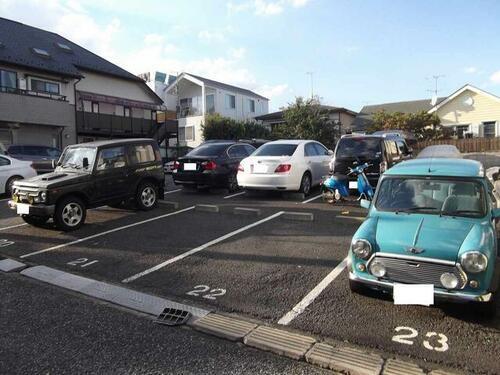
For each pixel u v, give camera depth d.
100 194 8.65
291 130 31.69
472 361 3.45
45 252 6.89
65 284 5.50
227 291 5.09
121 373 3.40
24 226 8.68
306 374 3.37
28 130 21.94
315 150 11.96
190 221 8.66
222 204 10.35
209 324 4.21
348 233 7.38
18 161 13.47
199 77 38.62
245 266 5.93
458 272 3.90
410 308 4.46
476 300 3.84
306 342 3.81
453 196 4.93
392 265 4.18
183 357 3.63
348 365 3.41
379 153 9.89
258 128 34.66
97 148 8.80
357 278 4.39
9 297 5.07
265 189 10.73
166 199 11.30
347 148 10.20
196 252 6.62
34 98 21.25
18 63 21.03
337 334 3.97
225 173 11.90
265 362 3.55
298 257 6.22
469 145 26.36
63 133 23.44
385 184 5.41
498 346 3.67
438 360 3.48
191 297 4.96
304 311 4.48
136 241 7.34
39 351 3.75
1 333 4.11
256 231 7.70
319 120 31.50
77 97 25.44
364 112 40.06
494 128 30.80
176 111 38.56
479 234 4.20
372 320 4.22
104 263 6.28
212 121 33.53
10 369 3.47
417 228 4.44
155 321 4.35
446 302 3.95
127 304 4.82
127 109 29.77
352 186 9.89
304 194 11.03
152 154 9.98
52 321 4.38
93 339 3.97
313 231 7.57
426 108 37.53
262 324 4.21
